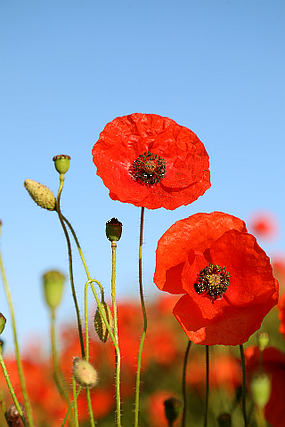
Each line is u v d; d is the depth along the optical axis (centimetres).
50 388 74
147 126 56
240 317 52
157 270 52
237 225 54
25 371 75
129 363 97
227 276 53
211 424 77
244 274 53
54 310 48
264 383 44
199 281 53
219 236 53
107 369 96
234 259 53
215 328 51
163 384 93
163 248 53
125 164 56
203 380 84
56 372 49
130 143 56
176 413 54
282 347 93
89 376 47
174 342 105
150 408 82
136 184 55
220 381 79
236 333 51
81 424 82
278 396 53
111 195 54
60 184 51
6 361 76
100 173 54
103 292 51
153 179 55
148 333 106
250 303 52
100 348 97
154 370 97
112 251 51
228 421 53
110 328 50
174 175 56
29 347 78
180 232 53
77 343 85
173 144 56
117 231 51
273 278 52
